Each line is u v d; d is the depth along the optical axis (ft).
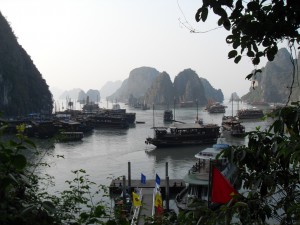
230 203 14.21
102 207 15.62
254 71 15.98
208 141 239.71
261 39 14.56
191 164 177.88
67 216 23.11
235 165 15.92
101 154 205.77
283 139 13.97
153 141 230.07
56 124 292.81
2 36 449.48
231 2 13.46
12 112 426.92
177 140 233.96
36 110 486.38
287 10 13.50
